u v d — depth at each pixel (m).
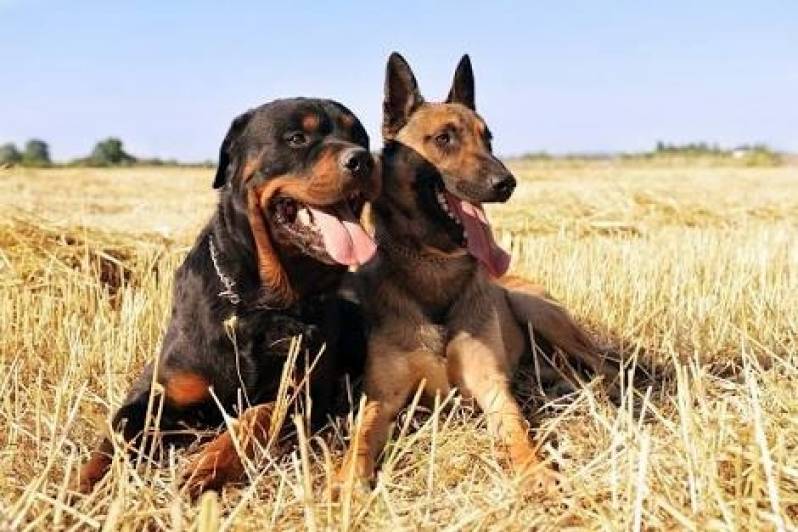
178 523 1.48
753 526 1.46
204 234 1.93
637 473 1.56
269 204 1.87
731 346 2.27
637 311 2.45
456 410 1.96
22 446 1.77
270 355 1.87
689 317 2.38
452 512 1.63
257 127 1.90
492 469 1.77
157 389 1.82
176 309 1.90
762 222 4.34
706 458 1.56
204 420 1.89
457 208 2.11
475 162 2.11
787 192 5.98
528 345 2.34
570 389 2.16
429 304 2.04
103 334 2.17
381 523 1.55
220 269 1.87
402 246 2.05
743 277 2.55
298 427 1.57
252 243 1.86
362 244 1.86
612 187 5.06
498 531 1.53
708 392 1.94
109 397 1.91
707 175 9.48
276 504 1.58
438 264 2.04
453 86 2.31
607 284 2.64
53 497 1.65
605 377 2.21
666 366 2.21
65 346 2.15
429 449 1.83
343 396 2.05
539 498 1.65
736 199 5.16
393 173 2.11
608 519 1.52
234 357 1.86
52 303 2.36
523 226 3.99
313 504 1.54
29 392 1.94
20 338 2.22
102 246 2.75
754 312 2.38
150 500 1.59
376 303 2.05
